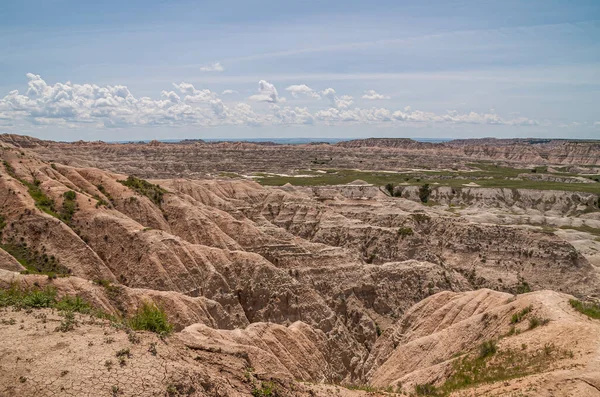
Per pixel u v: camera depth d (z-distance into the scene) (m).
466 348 38.81
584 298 73.81
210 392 18.53
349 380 54.28
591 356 25.44
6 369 16.39
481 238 88.38
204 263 59.75
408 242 83.94
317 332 54.28
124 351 18.36
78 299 24.55
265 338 45.34
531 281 79.19
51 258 54.88
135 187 78.94
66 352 17.75
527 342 30.41
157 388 16.78
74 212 63.84
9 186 61.47
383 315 67.38
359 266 71.50
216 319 50.78
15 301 22.66
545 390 23.16
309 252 72.81
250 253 64.06
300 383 24.00
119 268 58.44
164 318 24.17
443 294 53.66
